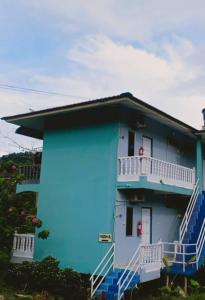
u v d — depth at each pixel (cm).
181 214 2139
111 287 1375
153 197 1870
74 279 1445
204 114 2456
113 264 1516
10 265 1709
